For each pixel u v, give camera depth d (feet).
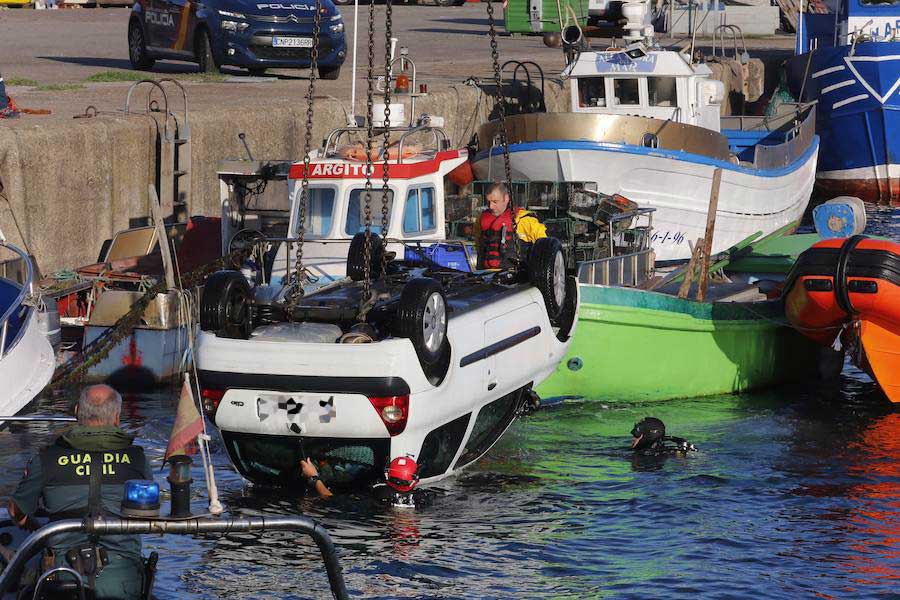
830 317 165.07
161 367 164.96
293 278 139.85
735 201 252.83
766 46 522.88
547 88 351.25
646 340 164.14
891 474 132.87
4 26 509.35
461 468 131.44
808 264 164.35
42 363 147.64
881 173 372.99
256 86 296.30
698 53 278.05
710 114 269.44
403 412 112.47
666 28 537.24
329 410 112.68
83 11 616.39
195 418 90.02
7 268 159.74
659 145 238.27
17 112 212.02
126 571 84.23
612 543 111.24
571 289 143.13
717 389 172.24
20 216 181.47
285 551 107.55
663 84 256.32
